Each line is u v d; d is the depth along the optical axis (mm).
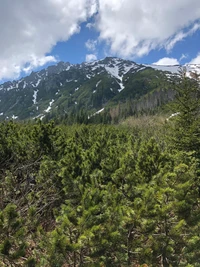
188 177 4734
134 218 3803
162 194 4258
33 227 3592
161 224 4223
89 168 6012
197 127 9469
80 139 10953
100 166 6715
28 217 3695
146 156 5871
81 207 3615
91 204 3664
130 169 5645
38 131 7551
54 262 3031
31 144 7215
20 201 4367
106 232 3500
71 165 5590
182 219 4184
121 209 3859
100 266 3432
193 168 5262
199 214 4246
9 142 7434
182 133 9773
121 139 12812
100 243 3357
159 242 3955
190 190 4707
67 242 3154
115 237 3441
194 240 4043
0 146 6891
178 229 4027
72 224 3422
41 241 3250
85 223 3367
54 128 8391
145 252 3809
